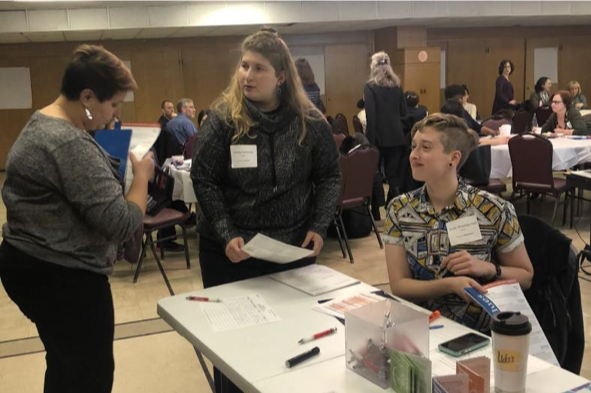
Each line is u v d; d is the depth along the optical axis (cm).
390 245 179
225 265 197
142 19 839
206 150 187
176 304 167
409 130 547
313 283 180
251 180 186
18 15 800
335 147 201
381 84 519
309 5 888
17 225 150
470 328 157
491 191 478
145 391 251
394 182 542
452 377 105
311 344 138
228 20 866
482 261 167
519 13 960
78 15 817
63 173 143
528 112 799
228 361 130
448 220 172
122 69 151
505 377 110
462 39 1164
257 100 185
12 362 281
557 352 166
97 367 162
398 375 113
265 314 157
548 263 172
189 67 1066
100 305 159
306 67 502
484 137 568
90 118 152
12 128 1005
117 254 173
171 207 422
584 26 1218
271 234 192
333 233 490
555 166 487
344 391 116
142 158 166
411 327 118
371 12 905
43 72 1003
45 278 151
